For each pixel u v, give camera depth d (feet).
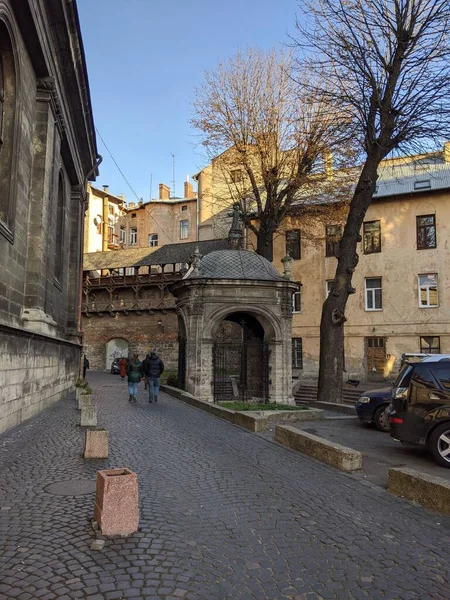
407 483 21.80
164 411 51.44
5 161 38.29
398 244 108.88
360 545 16.12
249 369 74.13
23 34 39.99
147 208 188.14
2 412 33.22
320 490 22.77
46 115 46.85
